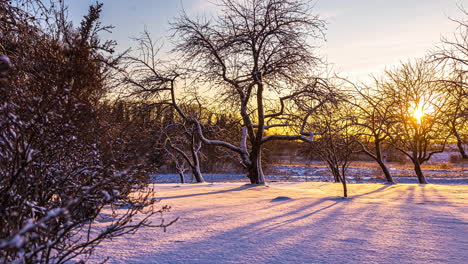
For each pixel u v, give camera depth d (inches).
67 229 122.8
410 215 296.5
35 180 129.0
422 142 976.9
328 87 619.5
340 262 159.8
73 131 144.9
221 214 297.1
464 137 765.3
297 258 166.1
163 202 375.6
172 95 667.4
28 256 111.7
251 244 193.0
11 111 117.4
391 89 900.0
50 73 149.9
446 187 673.6
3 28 213.2
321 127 633.0
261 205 361.4
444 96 671.8
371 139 977.5
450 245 191.2
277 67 649.0
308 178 1371.8
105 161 182.4
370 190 613.3
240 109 689.6
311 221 265.6
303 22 617.6
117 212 281.6
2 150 122.3
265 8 645.3
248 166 715.4
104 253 171.9
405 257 167.6
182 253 173.9
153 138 597.0
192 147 1002.1
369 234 219.5
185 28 649.0
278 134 745.0
